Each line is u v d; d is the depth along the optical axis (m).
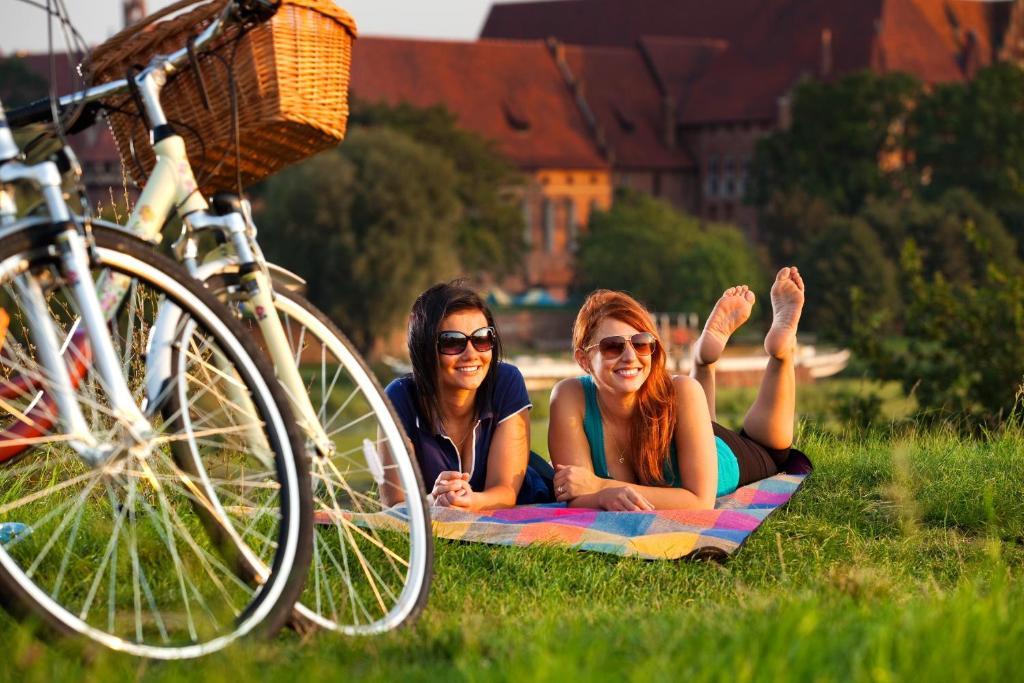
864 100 116.88
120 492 4.42
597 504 5.56
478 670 2.98
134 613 3.68
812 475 6.64
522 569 4.83
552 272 128.38
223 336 3.28
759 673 2.76
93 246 3.15
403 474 3.61
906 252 18.30
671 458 5.79
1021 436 7.76
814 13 132.62
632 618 3.81
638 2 145.75
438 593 4.41
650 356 5.62
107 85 3.54
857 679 2.72
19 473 4.60
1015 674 2.87
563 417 5.79
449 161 90.94
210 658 3.11
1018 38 140.50
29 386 3.33
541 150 128.62
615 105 134.75
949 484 6.35
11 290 3.17
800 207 112.38
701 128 136.00
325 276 84.62
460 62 128.25
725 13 141.38
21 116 3.53
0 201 3.23
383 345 85.38
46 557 4.33
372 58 124.38
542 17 150.75
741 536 5.21
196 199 3.50
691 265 106.00
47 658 3.03
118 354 3.28
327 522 4.79
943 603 3.62
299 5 3.50
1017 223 109.31
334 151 86.56
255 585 3.36
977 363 17.47
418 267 85.00
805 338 101.75
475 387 5.55
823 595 4.11
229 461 3.73
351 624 3.56
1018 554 5.54
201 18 3.62
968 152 114.81
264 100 3.52
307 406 3.53
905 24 130.88
